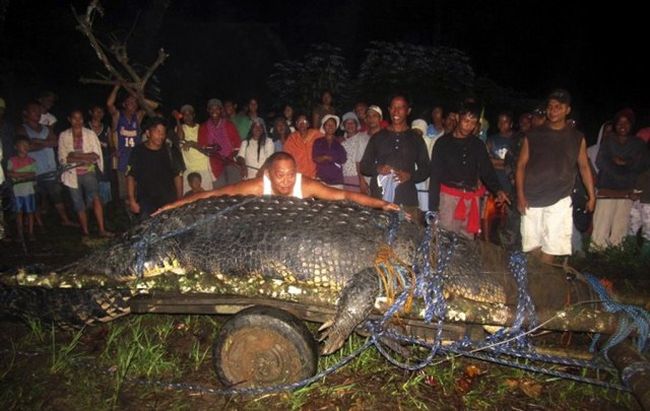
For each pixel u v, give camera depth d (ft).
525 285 14.28
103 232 28.84
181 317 17.94
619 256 24.84
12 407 13.42
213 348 13.61
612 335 13.99
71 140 28.12
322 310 13.76
